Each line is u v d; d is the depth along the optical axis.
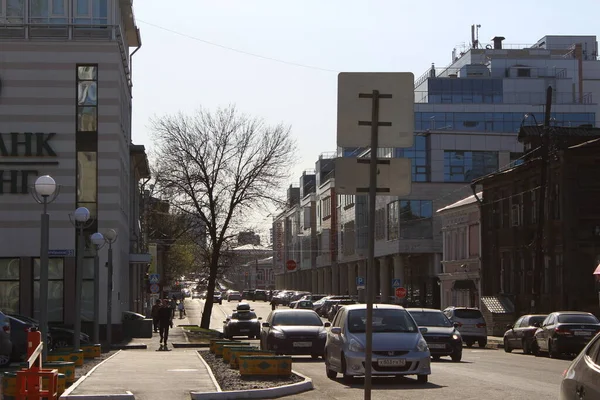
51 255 49.34
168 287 111.19
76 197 49.88
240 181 64.62
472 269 73.50
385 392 21.19
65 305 49.16
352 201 115.62
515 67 115.56
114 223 49.91
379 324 24.56
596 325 37.62
